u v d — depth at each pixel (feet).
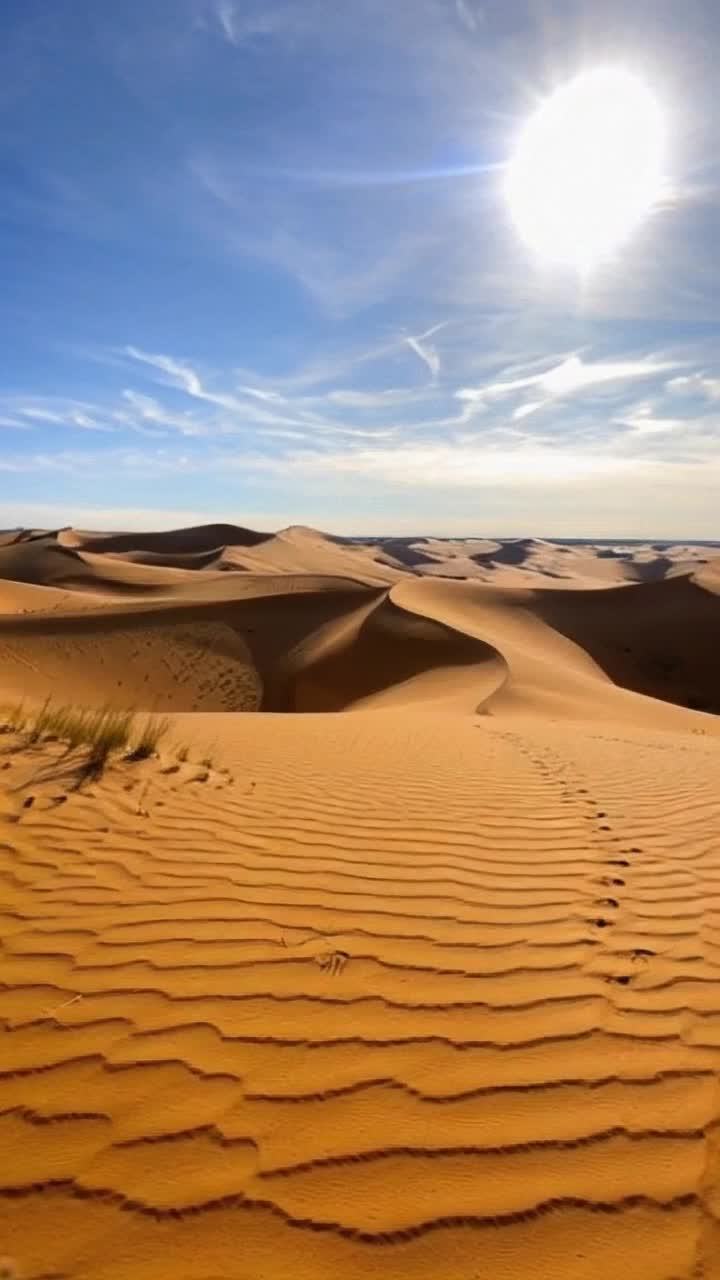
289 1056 8.54
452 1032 9.09
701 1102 8.01
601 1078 8.34
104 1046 8.57
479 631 118.21
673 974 10.63
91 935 11.04
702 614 146.30
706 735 49.60
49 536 357.82
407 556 467.52
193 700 95.25
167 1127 7.39
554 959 10.94
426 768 24.29
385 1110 7.75
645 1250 6.26
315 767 23.17
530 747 31.01
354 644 105.50
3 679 88.07
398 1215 6.52
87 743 21.12
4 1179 6.66
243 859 14.23
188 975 10.11
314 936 11.34
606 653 135.23
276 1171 6.94
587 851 15.79
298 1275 5.95
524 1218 6.53
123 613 123.75
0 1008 9.18
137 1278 5.83
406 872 14.08
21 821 15.10
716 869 14.92
